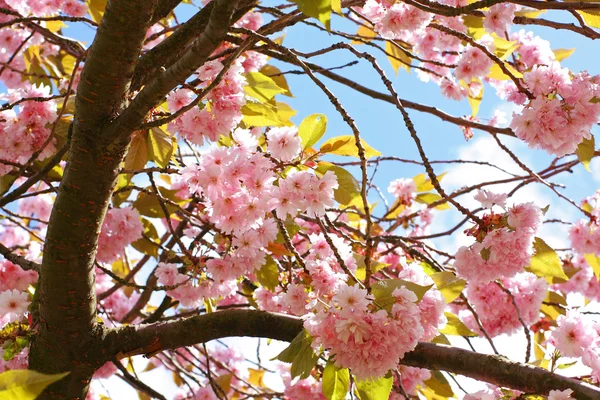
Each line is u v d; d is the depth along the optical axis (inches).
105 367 120.1
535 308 111.8
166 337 97.0
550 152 94.0
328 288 91.4
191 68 85.9
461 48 109.4
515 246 92.0
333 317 85.9
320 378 107.4
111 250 108.0
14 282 107.5
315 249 96.0
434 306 90.2
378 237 93.7
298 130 94.7
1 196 101.4
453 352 90.8
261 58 103.7
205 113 92.4
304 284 94.0
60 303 94.6
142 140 97.5
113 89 88.2
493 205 92.0
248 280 113.4
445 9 85.0
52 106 102.3
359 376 85.6
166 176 126.6
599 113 93.0
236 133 93.0
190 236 114.9
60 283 93.9
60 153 99.3
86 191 91.3
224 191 90.5
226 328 96.6
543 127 93.0
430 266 107.6
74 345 96.2
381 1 100.1
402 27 100.2
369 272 87.7
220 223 91.2
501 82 114.5
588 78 93.4
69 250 92.9
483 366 89.7
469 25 102.8
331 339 85.8
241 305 117.9
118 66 87.4
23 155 102.3
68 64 139.6
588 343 93.9
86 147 90.0
